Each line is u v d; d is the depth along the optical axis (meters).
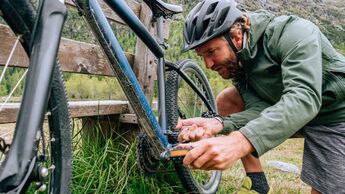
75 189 2.17
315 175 2.08
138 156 2.19
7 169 0.70
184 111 2.64
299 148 7.37
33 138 0.73
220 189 3.08
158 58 2.15
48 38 0.81
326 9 174.25
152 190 2.54
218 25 1.87
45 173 0.78
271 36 1.87
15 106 2.00
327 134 2.04
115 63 1.66
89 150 2.53
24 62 2.19
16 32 1.11
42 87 0.76
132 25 1.89
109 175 2.35
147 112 1.87
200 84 2.95
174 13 2.26
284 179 4.07
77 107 2.41
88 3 1.39
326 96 1.94
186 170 2.48
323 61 1.93
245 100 2.33
